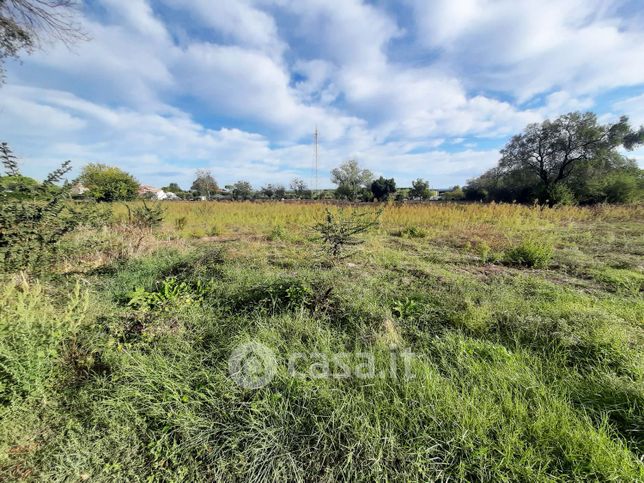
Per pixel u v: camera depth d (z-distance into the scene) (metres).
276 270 4.20
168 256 4.80
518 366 1.90
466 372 1.90
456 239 7.30
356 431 1.43
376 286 3.40
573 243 6.36
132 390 1.73
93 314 2.56
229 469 1.34
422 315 2.68
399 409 1.54
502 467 1.27
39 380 1.67
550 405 1.59
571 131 25.28
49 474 1.32
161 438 1.45
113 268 4.24
